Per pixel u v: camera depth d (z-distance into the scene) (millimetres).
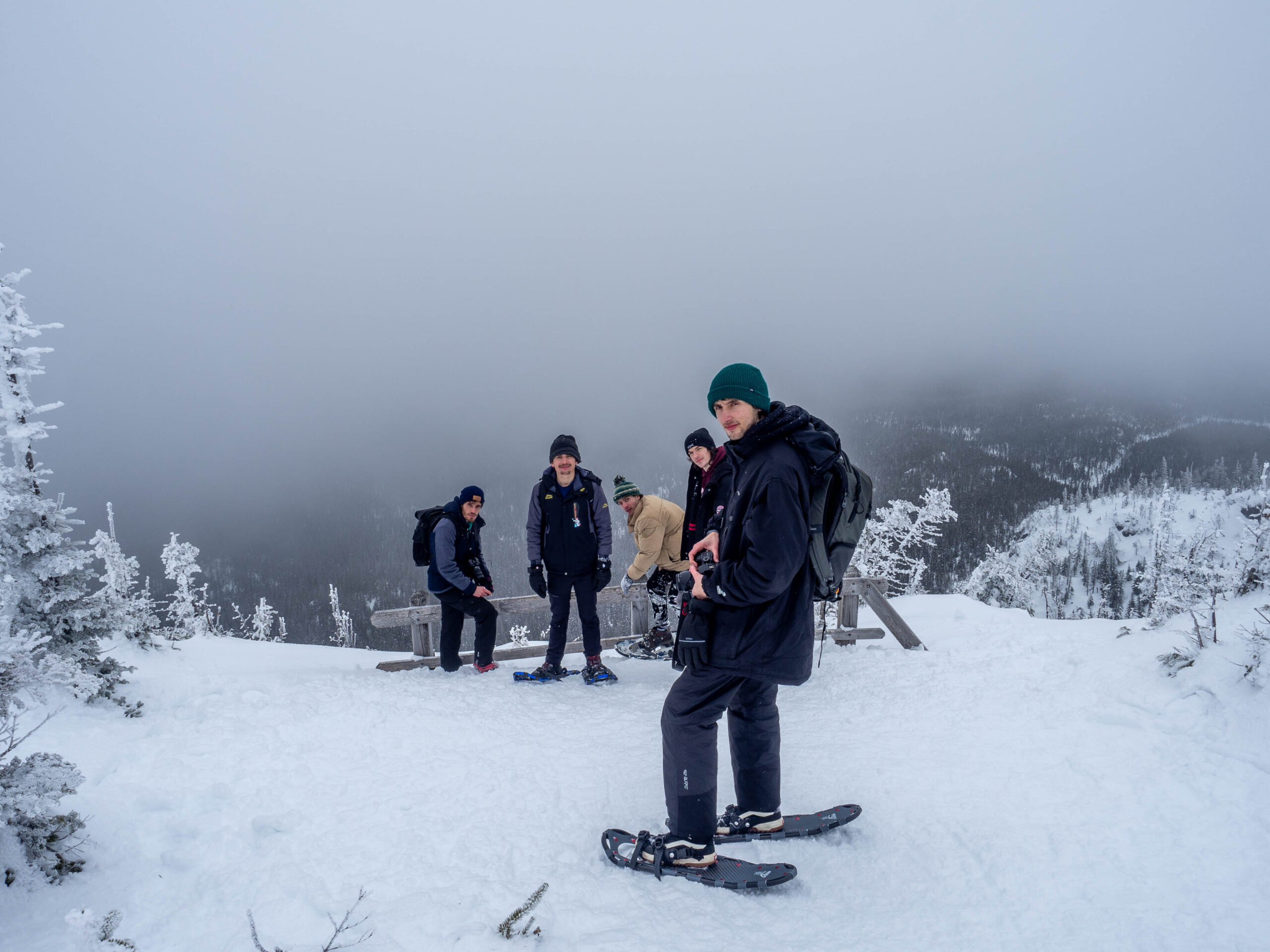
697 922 2131
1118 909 2098
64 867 2402
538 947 1988
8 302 4461
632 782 3270
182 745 3689
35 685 2621
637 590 6797
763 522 2230
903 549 15250
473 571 5895
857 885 2379
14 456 4484
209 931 2135
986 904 2203
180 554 18656
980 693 4359
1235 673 3375
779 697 4777
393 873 2447
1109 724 3523
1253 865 2223
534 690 5160
